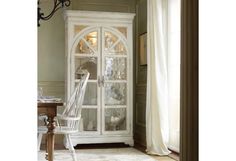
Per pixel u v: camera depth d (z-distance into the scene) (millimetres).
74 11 4715
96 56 4832
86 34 4801
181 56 1771
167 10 4449
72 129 3426
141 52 5184
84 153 4234
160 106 4242
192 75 1714
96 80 4828
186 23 1740
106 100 4859
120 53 4930
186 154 1732
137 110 5422
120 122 4895
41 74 5152
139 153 4281
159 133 4207
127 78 4926
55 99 3314
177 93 4141
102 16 4832
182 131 1757
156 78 4277
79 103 3455
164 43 4441
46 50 5172
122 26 4930
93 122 4805
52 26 5191
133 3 5504
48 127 2980
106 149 4586
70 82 4723
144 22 5125
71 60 4734
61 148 4648
